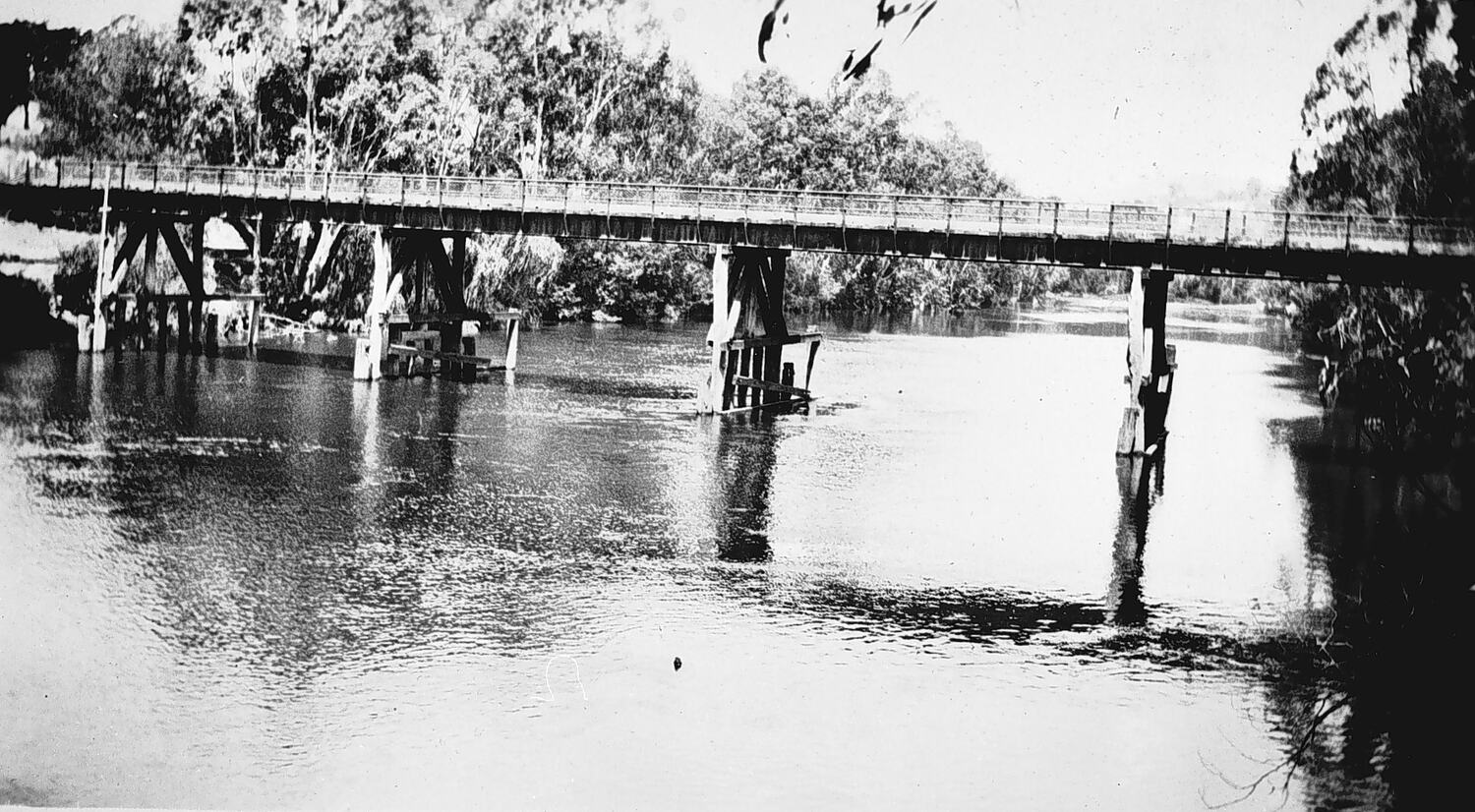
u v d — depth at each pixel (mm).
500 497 23766
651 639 17406
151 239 38219
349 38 49375
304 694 15773
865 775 14391
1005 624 18391
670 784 14055
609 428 30250
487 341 45594
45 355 37125
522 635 17438
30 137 44000
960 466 27719
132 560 19797
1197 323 57688
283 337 44188
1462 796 14555
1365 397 27078
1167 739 15375
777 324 33531
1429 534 21391
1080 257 27547
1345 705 16031
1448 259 24422
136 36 45531
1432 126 24828
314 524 21781
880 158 56625
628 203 31703
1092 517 23938
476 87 52219
